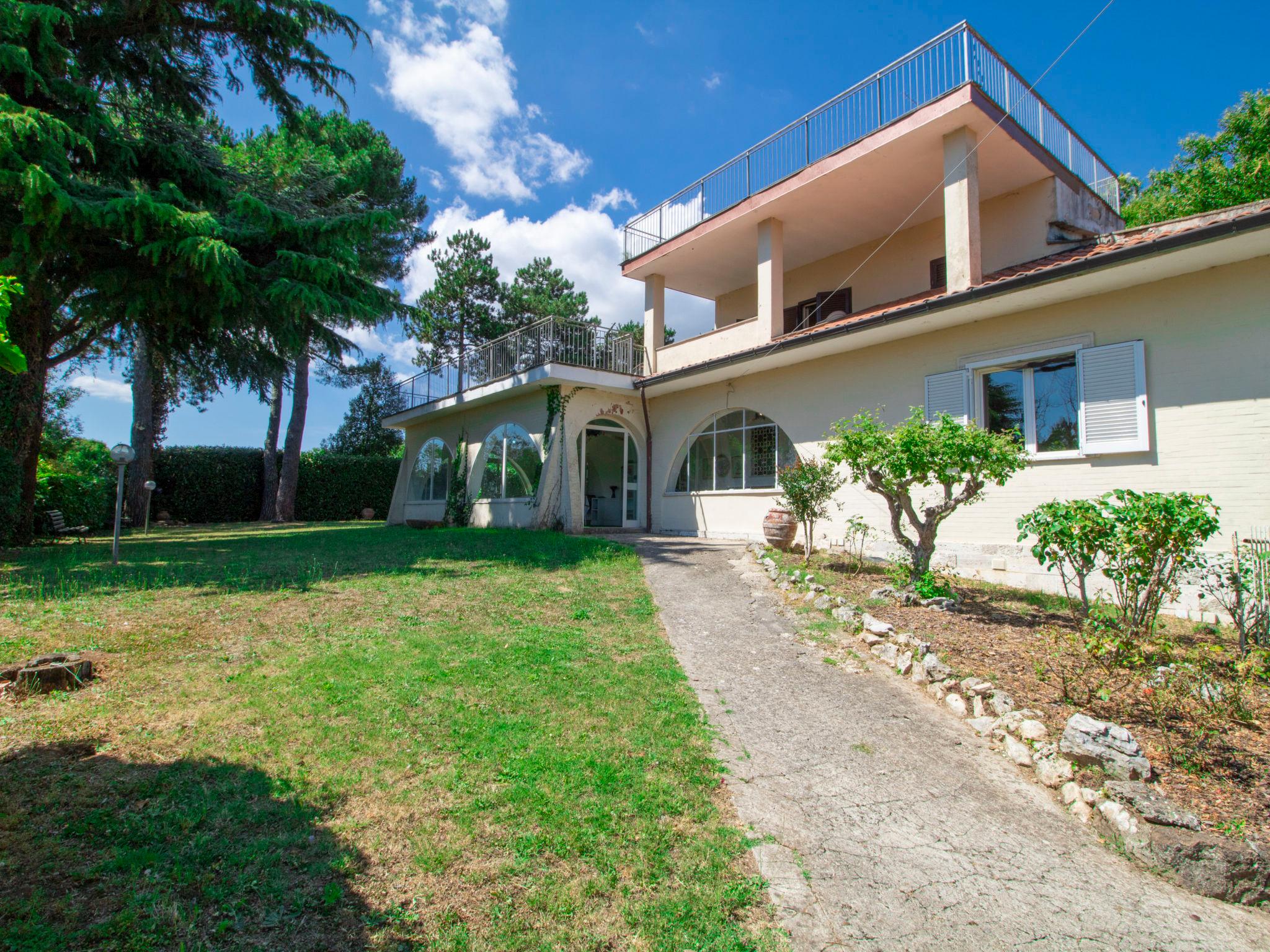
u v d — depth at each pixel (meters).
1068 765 3.79
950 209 10.39
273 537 15.69
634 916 2.56
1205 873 2.94
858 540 11.00
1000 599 7.71
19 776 3.31
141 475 22.77
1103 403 8.24
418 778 3.50
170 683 4.71
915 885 2.90
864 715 4.68
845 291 15.28
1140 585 5.27
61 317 15.27
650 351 16.78
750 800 3.53
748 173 13.98
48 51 10.21
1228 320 7.32
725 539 13.95
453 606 7.26
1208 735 4.02
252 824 2.99
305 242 12.60
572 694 4.78
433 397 20.41
